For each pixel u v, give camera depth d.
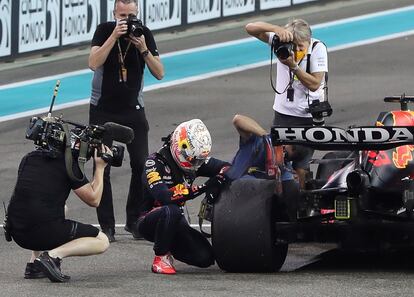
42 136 24.89
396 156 26.48
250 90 53.94
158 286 24.28
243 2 68.56
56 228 24.86
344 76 55.47
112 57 31.42
